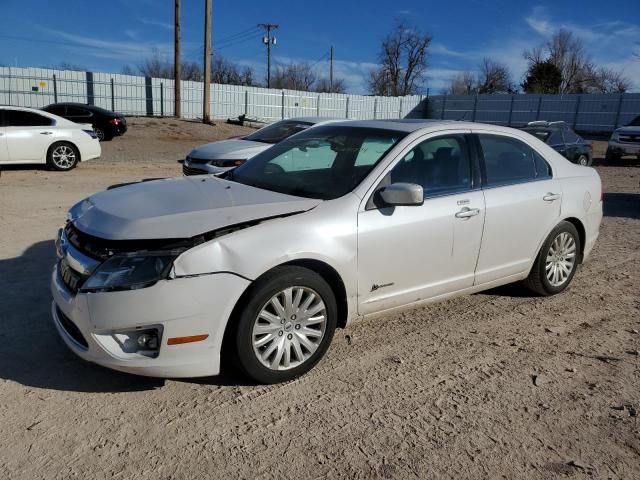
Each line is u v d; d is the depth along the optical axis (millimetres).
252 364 3432
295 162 4500
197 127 29875
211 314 3223
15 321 4316
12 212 8312
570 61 60125
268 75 60688
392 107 46406
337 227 3660
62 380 3529
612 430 3236
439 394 3559
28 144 13211
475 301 5242
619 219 9398
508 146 4895
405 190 3709
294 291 3525
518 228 4770
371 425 3199
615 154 19047
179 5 31188
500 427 3229
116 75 33156
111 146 21781
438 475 2807
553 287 5324
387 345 4223
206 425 3135
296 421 3209
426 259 4152
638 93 37344
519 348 4266
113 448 2910
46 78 31094
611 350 4285
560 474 2852
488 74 68312
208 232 3258
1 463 2758
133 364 3156
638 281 5973
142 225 3240
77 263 3279
